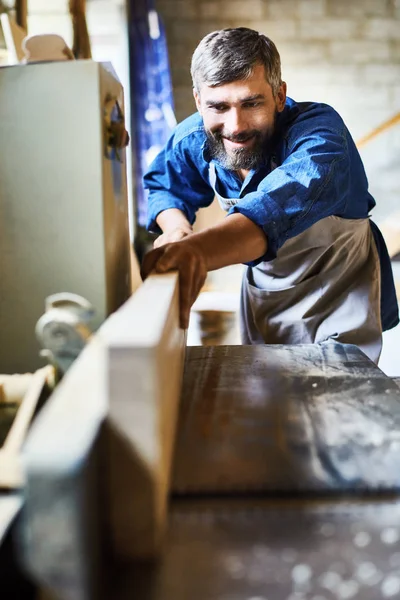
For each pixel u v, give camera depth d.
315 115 1.29
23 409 0.63
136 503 0.50
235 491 0.60
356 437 0.72
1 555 0.50
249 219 1.00
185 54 4.61
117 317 0.58
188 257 0.86
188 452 0.68
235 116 1.28
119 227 0.93
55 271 0.82
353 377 0.97
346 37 4.59
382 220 4.75
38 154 0.80
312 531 0.54
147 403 0.49
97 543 0.47
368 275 1.62
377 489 0.60
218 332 2.76
